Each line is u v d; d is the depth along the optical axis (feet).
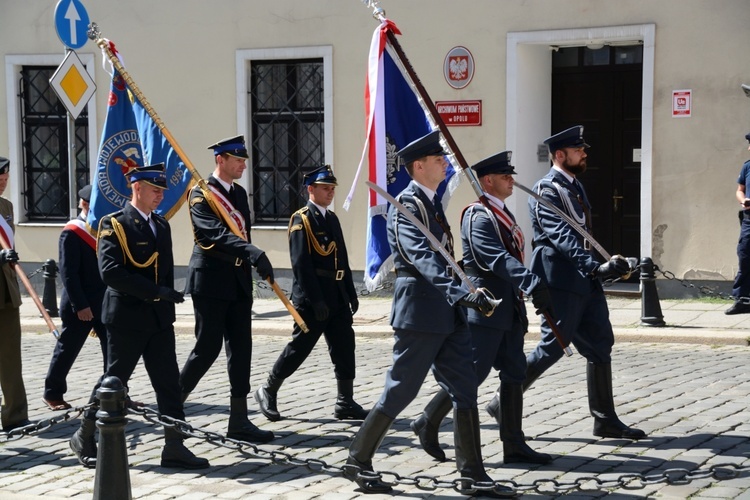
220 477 21.17
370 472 19.22
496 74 45.14
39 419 27.02
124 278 21.58
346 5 47.37
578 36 43.93
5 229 25.66
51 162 53.26
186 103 50.26
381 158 22.66
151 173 22.33
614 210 46.55
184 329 42.29
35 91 53.26
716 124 42.22
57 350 28.22
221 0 49.37
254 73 49.80
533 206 22.99
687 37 42.37
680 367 31.50
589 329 23.29
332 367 33.30
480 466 19.25
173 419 19.17
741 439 22.79
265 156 49.88
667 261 43.42
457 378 19.38
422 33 46.14
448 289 18.31
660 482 18.04
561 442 22.99
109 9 51.19
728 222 42.32
